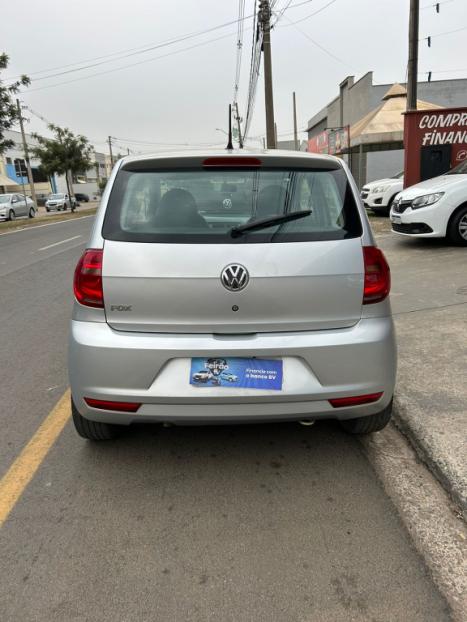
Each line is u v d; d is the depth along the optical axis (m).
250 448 3.27
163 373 2.61
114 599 2.12
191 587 2.18
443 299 5.98
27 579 2.23
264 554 2.36
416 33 12.65
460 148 11.59
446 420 3.29
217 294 2.56
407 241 10.30
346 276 2.63
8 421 3.70
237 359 2.61
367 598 2.11
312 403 2.65
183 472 3.02
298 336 2.62
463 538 2.44
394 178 15.32
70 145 37.31
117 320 2.63
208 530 2.53
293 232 2.64
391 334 2.73
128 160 2.90
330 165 2.89
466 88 25.20
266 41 17.95
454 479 2.74
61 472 3.04
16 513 2.67
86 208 47.22
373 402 2.73
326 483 2.89
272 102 18.39
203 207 2.72
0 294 8.12
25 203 31.55
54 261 11.56
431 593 2.12
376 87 24.62
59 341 5.53
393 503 2.70
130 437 3.43
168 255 2.57
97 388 2.64
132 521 2.60
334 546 2.40
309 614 2.04
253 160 2.83
